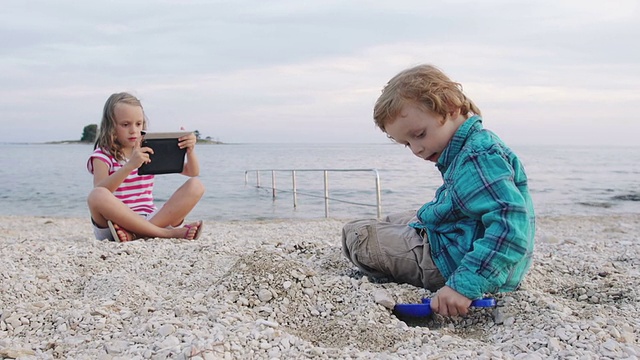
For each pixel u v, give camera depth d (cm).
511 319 252
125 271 352
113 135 500
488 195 257
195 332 221
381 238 309
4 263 347
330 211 1288
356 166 3356
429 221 286
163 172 481
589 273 358
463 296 252
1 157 5234
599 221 1010
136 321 246
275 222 931
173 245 420
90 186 2130
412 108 269
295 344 220
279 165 3672
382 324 251
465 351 215
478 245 254
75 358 214
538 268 350
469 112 283
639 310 268
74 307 269
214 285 296
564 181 2234
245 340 215
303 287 284
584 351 210
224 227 806
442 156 279
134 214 465
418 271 302
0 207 1505
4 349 220
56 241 476
